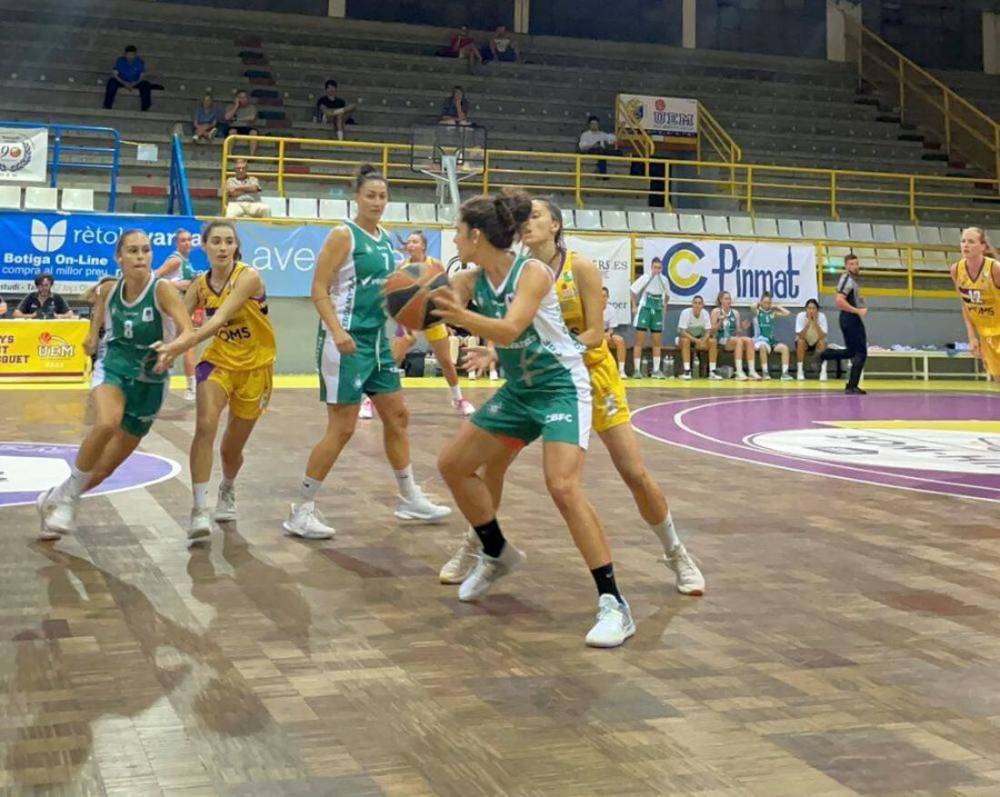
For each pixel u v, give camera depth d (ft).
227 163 62.85
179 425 32.86
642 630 12.85
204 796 8.16
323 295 17.34
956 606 13.99
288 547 17.07
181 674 11.00
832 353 60.54
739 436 33.19
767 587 14.96
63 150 58.29
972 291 27.86
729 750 9.18
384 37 88.43
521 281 12.34
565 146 79.36
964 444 31.37
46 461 24.90
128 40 79.20
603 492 22.58
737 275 62.34
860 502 21.68
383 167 63.21
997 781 8.60
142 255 16.52
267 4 86.84
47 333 47.34
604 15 93.66
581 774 8.65
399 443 19.11
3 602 13.62
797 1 96.07
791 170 70.18
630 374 61.26
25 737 9.29
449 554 16.79
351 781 8.46
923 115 90.17
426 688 10.70
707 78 89.30
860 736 9.53
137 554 16.34
